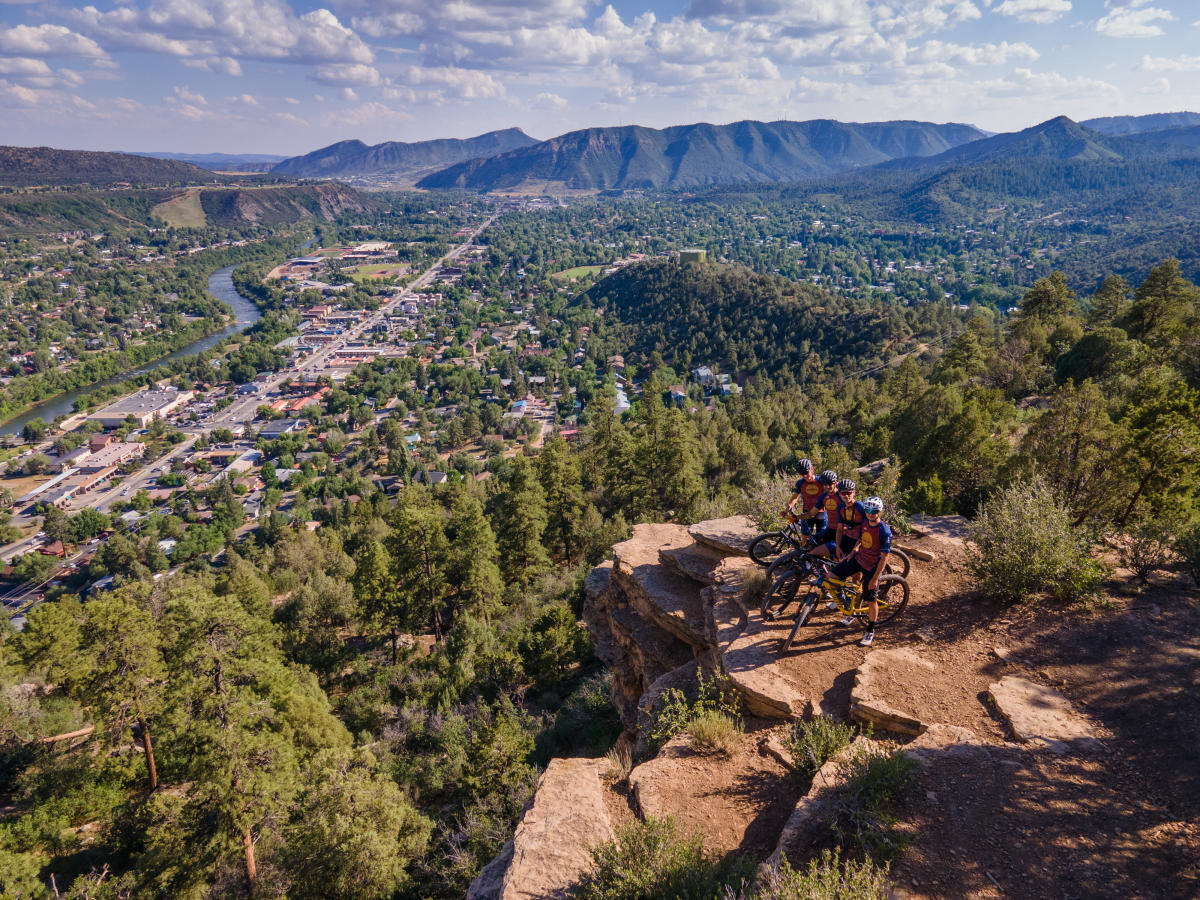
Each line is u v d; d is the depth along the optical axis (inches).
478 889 278.8
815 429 3159.5
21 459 6259.8
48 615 1243.2
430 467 5777.6
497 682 1096.8
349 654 1654.8
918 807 226.7
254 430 7116.1
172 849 768.3
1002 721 269.0
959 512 763.4
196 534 4621.1
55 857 925.2
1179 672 282.2
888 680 304.8
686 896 204.8
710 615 415.5
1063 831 211.8
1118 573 372.8
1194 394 537.3
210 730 765.3
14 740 1098.1
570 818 277.1
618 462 2121.1
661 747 318.0
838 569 334.6
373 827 658.8
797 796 262.7
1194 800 217.9
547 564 1768.0
